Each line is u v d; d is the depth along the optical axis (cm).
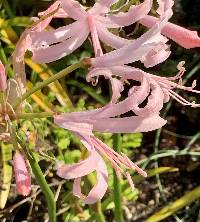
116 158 30
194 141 68
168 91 31
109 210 62
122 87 28
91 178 48
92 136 30
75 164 28
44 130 60
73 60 66
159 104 28
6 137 31
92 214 55
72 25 31
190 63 68
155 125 28
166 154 62
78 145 62
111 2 31
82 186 53
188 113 70
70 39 31
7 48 60
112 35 31
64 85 65
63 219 60
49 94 62
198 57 68
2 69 28
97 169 29
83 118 29
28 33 31
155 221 54
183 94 70
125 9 33
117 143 40
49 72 59
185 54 70
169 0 32
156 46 29
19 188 29
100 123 28
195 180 66
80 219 59
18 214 61
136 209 63
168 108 65
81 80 69
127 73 28
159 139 69
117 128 28
